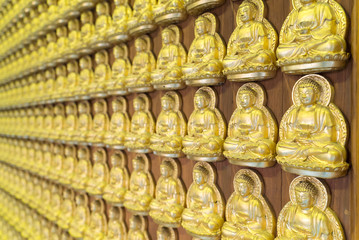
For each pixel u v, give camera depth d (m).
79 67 2.24
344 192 0.98
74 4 2.09
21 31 2.93
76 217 2.23
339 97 0.99
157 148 1.52
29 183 3.00
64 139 2.30
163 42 1.54
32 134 2.76
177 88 1.49
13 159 3.22
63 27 2.35
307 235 1.02
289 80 1.12
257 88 1.20
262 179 1.20
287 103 1.12
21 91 3.10
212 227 1.29
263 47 1.15
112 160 1.88
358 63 0.94
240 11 1.21
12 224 3.18
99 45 1.90
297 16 1.03
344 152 0.95
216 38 1.34
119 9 1.78
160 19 1.50
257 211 1.18
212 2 1.29
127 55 1.82
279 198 1.15
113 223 1.89
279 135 1.12
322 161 0.95
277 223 1.13
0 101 3.60
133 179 1.74
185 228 1.38
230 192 1.32
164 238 1.57
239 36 1.20
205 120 1.35
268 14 1.18
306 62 0.98
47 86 2.58
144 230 1.72
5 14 3.22
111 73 1.95
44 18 2.53
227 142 1.23
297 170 1.00
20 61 3.05
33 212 2.89
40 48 2.65
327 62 0.95
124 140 1.79
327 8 0.98
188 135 1.42
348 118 0.97
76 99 2.18
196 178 1.38
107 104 2.00
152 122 1.67
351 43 0.96
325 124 0.98
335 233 0.98
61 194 2.51
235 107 1.29
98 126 2.00
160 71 1.52
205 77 1.30
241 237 1.19
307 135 1.01
